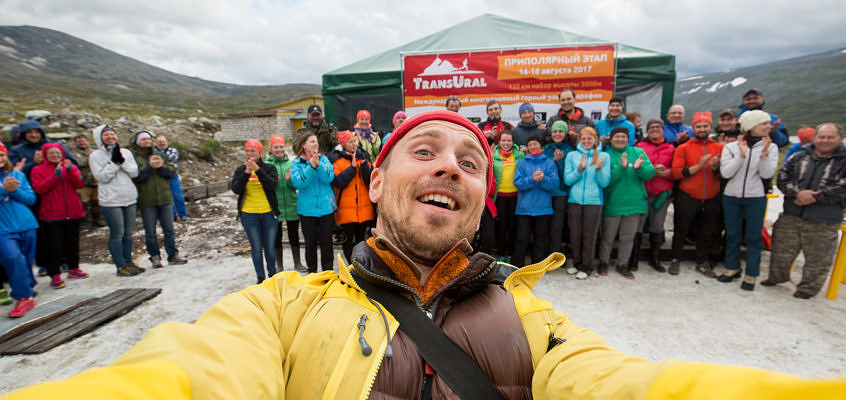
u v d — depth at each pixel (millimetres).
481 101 5773
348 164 4500
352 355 775
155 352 584
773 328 3404
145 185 5082
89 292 4402
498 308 898
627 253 4629
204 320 805
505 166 4734
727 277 4445
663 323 3514
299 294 929
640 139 5371
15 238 3840
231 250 5949
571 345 824
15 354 3125
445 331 853
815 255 3908
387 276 898
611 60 5457
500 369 824
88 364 3029
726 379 427
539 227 4660
